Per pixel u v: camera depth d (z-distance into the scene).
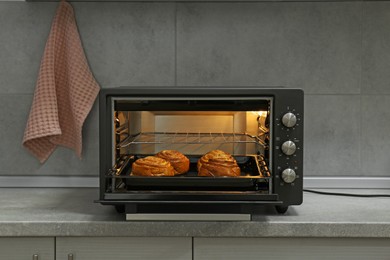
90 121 1.96
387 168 1.95
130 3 1.93
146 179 1.48
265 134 1.53
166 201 1.44
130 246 1.48
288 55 1.93
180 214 1.46
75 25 1.93
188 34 1.94
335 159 1.96
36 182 1.97
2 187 1.97
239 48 1.94
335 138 1.95
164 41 1.94
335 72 1.93
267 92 1.46
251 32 1.93
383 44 1.92
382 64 1.93
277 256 1.48
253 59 1.94
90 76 1.93
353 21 1.92
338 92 1.94
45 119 1.88
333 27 1.92
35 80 1.95
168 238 1.48
